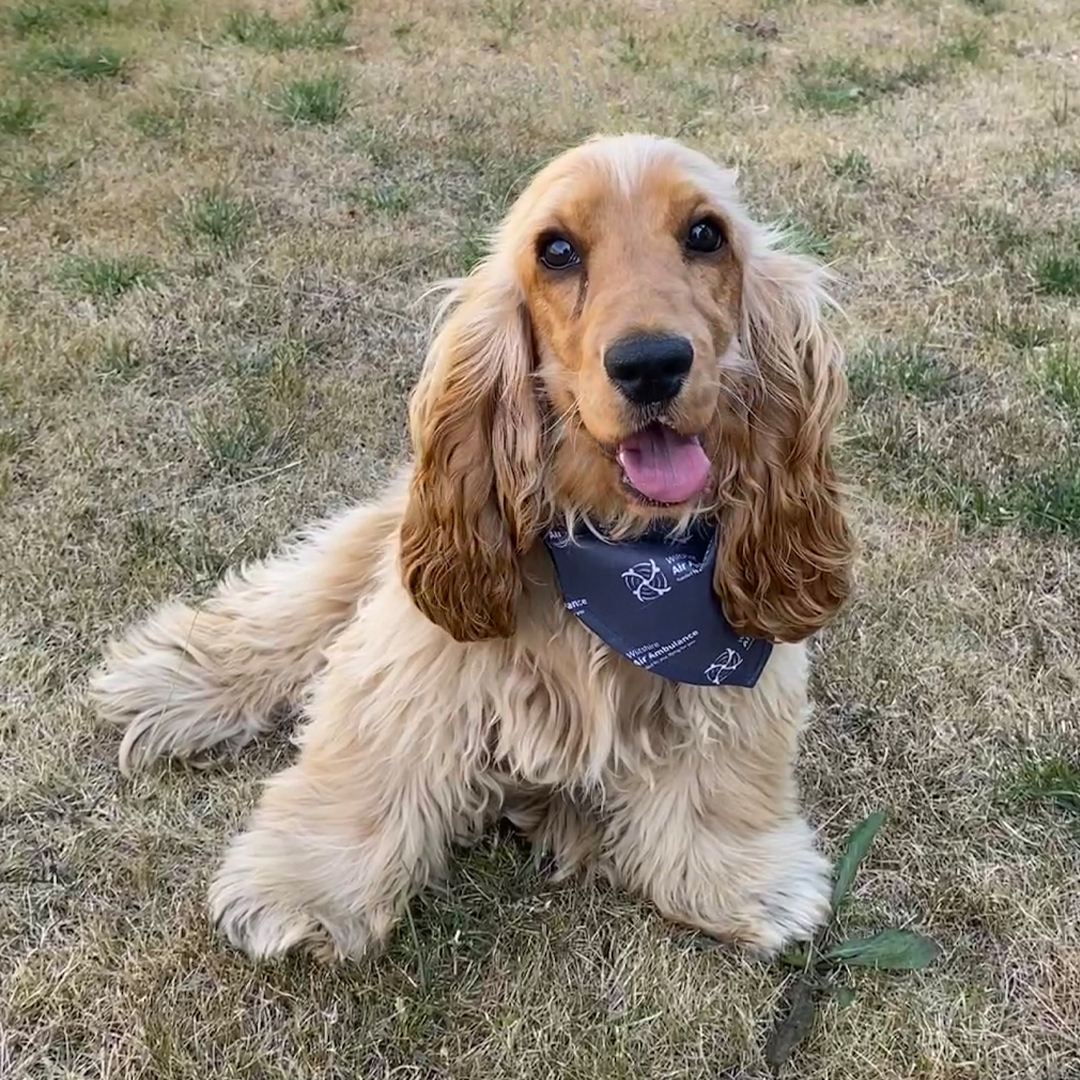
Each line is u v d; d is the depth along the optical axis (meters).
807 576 0.63
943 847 0.70
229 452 0.97
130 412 1.01
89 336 1.10
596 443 0.55
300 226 1.30
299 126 1.54
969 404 1.05
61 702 0.76
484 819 0.70
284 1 2.03
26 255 1.22
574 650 0.61
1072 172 1.47
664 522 0.59
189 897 0.65
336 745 0.66
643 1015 0.61
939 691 0.79
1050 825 0.71
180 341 1.10
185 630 0.78
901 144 1.55
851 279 1.24
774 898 0.65
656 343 0.49
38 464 0.95
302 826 0.66
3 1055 0.58
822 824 0.72
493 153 1.49
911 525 0.93
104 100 1.59
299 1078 0.58
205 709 0.75
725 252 0.56
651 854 0.66
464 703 0.63
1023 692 0.80
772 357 0.60
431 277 1.22
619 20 2.01
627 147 0.55
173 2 1.99
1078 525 0.91
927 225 1.35
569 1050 0.59
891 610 0.85
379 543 0.76
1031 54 1.90
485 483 0.59
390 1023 0.60
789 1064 0.59
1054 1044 0.60
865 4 2.12
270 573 0.80
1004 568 0.89
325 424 1.02
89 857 0.67
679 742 0.65
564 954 0.64
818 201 1.39
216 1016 0.60
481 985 0.62
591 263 0.54
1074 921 0.66
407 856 0.65
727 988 0.62
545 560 0.62
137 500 0.92
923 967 0.63
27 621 0.81
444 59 1.81
